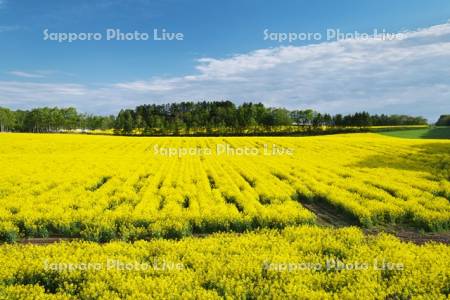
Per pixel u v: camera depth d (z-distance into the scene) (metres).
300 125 126.19
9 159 38.81
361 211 18.72
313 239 13.76
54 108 134.25
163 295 9.71
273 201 21.11
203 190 24.03
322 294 9.59
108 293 9.78
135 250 12.58
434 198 22.23
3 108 130.38
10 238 15.81
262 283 10.30
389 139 64.00
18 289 10.09
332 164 35.84
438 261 11.59
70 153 45.88
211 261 11.69
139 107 141.38
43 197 21.38
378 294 9.95
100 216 17.36
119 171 31.03
